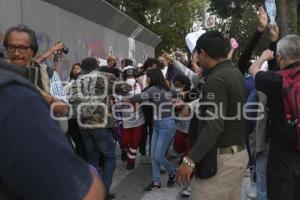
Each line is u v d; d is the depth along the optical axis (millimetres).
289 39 3689
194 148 3219
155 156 6672
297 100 3512
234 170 3350
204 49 3357
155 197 6355
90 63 5805
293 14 17922
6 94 1175
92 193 1215
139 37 21875
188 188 6270
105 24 14867
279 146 3742
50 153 1164
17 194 1192
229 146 3336
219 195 3350
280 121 3676
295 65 3666
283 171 3715
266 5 4559
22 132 1149
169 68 7977
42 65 3914
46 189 1151
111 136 5883
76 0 10953
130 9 29109
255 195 5961
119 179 7309
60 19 10359
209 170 3289
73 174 1191
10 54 3340
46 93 3365
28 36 3336
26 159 1141
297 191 3752
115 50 16844
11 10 7703
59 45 4754
